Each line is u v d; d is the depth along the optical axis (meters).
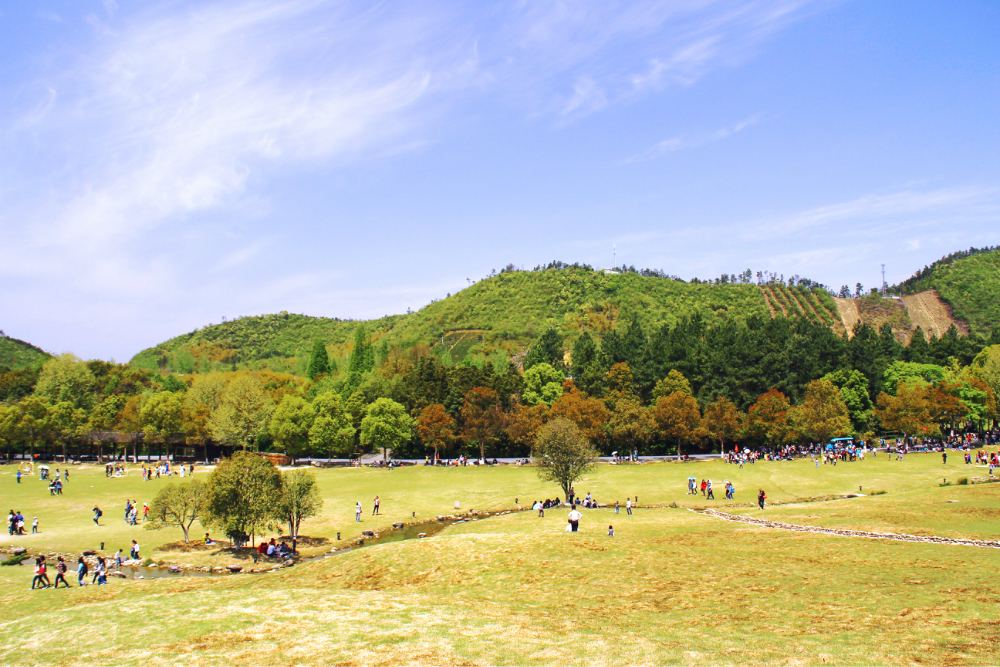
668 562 44.75
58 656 26.70
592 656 25.56
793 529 55.75
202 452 153.62
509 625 30.62
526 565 45.22
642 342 168.62
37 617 32.84
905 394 120.31
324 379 168.38
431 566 46.06
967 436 123.88
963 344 170.12
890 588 34.75
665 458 120.06
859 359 145.25
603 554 47.53
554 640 27.83
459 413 136.75
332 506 84.62
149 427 130.75
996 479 86.12
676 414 118.06
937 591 33.38
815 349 150.75
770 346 146.12
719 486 93.12
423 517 80.06
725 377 136.62
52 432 139.38
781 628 29.33
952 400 116.94
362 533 70.25
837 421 114.00
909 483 89.38
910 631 27.47
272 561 58.06
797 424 116.88
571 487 81.12
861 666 23.69
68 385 158.00
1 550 61.44
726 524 60.69
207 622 30.45
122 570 54.84
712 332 175.12
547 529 59.88
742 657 25.16
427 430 123.00
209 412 140.25
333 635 28.25
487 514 81.25
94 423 137.75
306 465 126.25
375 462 128.00
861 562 41.34
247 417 133.75
